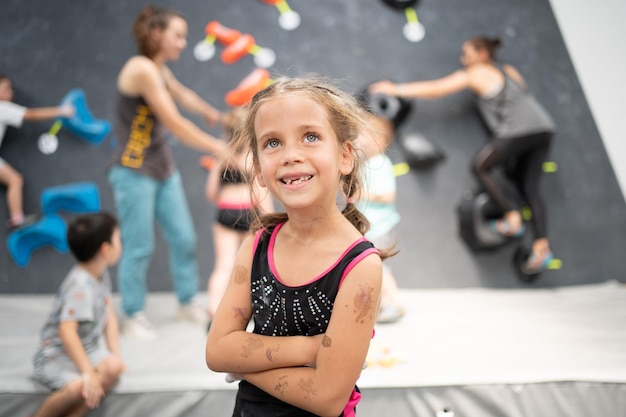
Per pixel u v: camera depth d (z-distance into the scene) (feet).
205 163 11.05
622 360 6.49
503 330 7.96
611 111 11.59
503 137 10.69
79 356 5.97
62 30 11.17
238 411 3.73
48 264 10.89
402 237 11.20
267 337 3.54
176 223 9.02
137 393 6.00
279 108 3.44
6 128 10.96
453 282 11.20
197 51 11.24
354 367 3.35
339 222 3.62
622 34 11.58
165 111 8.41
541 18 11.66
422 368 6.29
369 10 11.48
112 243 6.61
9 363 6.81
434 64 11.49
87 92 11.15
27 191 10.98
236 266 3.87
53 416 5.94
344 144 3.66
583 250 11.44
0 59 11.12
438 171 11.31
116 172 8.50
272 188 3.47
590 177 11.53
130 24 11.22
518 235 10.98
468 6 11.59
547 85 11.60
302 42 11.39
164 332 8.43
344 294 3.39
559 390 5.94
